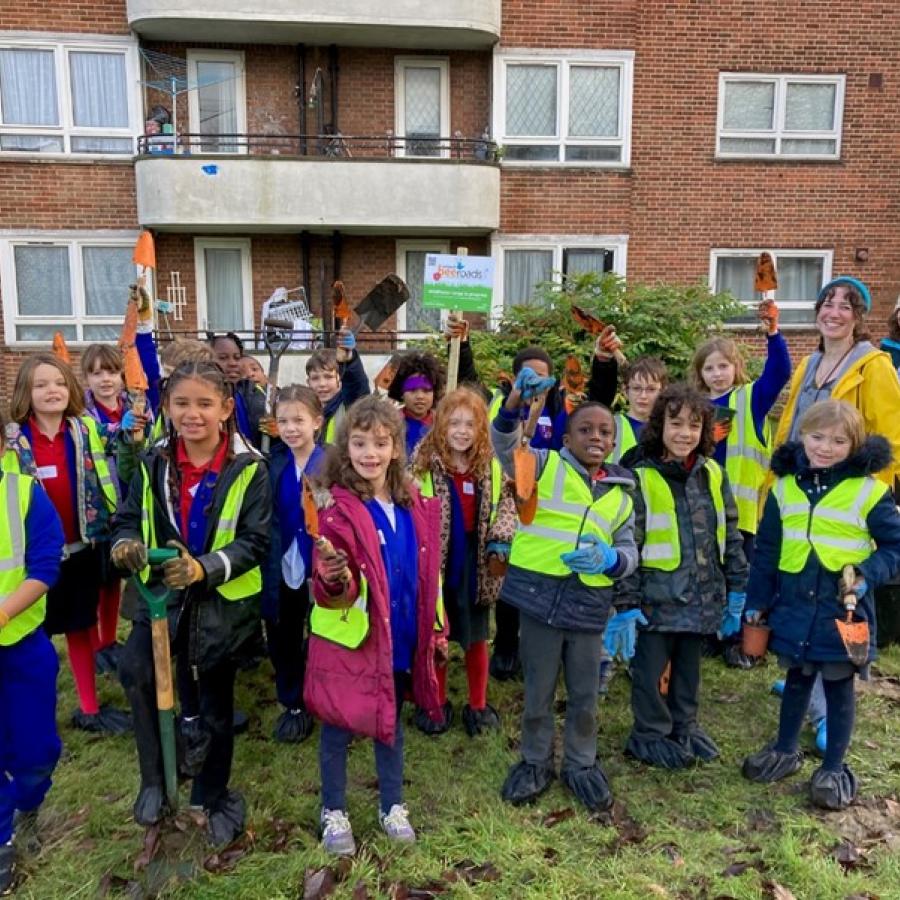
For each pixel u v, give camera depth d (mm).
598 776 3338
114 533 2961
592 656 3301
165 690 2758
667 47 12797
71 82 12172
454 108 13055
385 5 11891
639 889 2797
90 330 12609
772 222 13352
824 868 2887
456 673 4609
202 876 2830
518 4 12570
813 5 12836
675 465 3479
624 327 9211
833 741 3332
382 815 3100
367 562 2812
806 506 3307
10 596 2826
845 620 3201
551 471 3334
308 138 12172
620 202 13094
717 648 4840
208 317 13070
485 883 2820
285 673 3805
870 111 13203
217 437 2902
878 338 13758
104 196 12312
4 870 2801
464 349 4906
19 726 2961
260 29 12078
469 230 12836
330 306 13195
